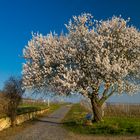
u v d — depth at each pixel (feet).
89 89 144.05
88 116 172.86
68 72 139.33
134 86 151.12
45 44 151.33
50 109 324.80
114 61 138.82
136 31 143.64
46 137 108.17
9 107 138.82
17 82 141.69
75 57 143.43
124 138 104.58
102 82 142.10
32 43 153.89
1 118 125.70
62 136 111.24
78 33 145.89
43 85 150.20
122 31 143.33
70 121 168.14
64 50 146.82
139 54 143.23
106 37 139.95
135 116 193.06
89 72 142.51
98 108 149.79
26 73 149.38
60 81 138.82
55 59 146.20
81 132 122.72
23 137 107.45
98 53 138.31
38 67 149.07
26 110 193.98
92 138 106.01
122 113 209.77
